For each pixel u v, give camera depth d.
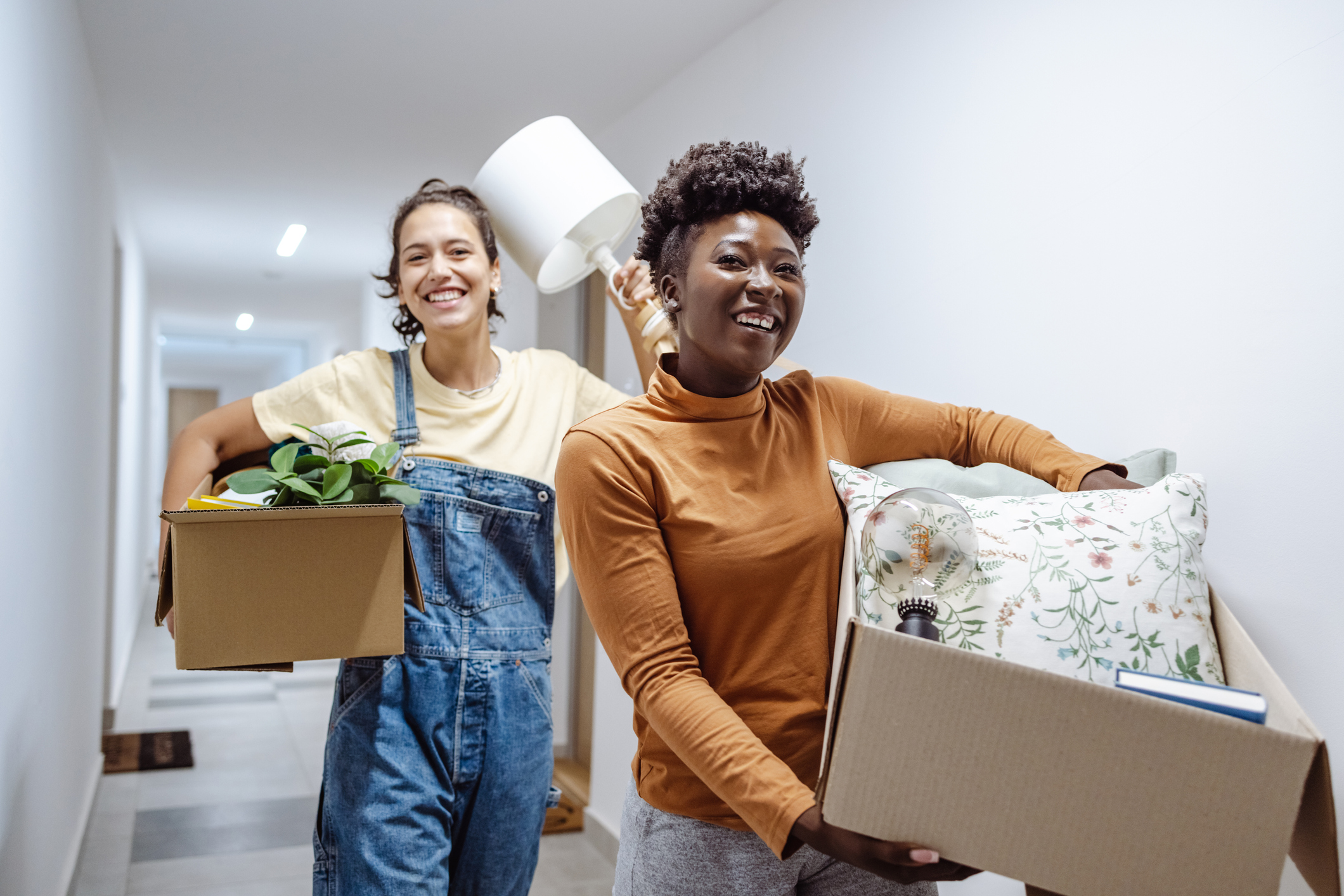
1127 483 1.04
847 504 1.02
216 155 3.66
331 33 2.63
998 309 1.67
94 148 2.94
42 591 1.97
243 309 7.72
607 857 2.89
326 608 1.24
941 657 0.71
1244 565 1.25
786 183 1.00
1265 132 1.24
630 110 3.18
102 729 3.95
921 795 0.72
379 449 1.33
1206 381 1.30
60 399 2.22
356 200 4.27
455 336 1.56
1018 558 0.96
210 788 3.41
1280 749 0.65
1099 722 0.68
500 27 2.59
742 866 0.98
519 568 1.55
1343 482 1.13
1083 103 1.51
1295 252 1.19
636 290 1.64
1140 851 0.68
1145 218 1.40
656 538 0.97
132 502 5.78
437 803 1.40
